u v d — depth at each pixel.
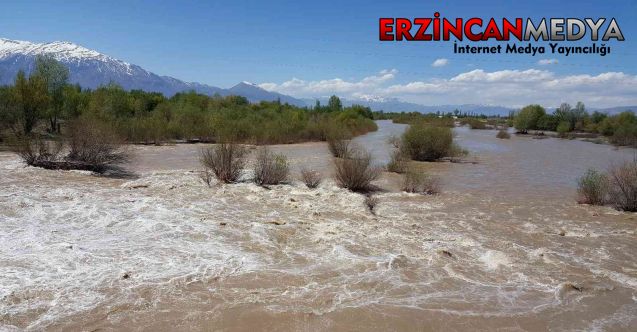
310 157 23.00
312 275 6.29
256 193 12.39
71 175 14.32
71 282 5.58
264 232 8.28
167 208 9.88
